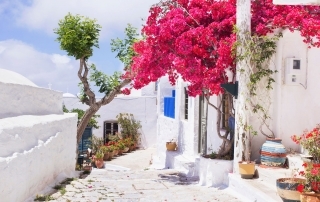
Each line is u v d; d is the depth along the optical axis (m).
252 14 9.18
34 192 7.20
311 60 8.57
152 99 24.67
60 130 9.11
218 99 11.63
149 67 9.98
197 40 8.90
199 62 8.86
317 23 8.03
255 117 9.08
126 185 8.96
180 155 14.47
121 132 24.56
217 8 9.34
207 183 9.16
